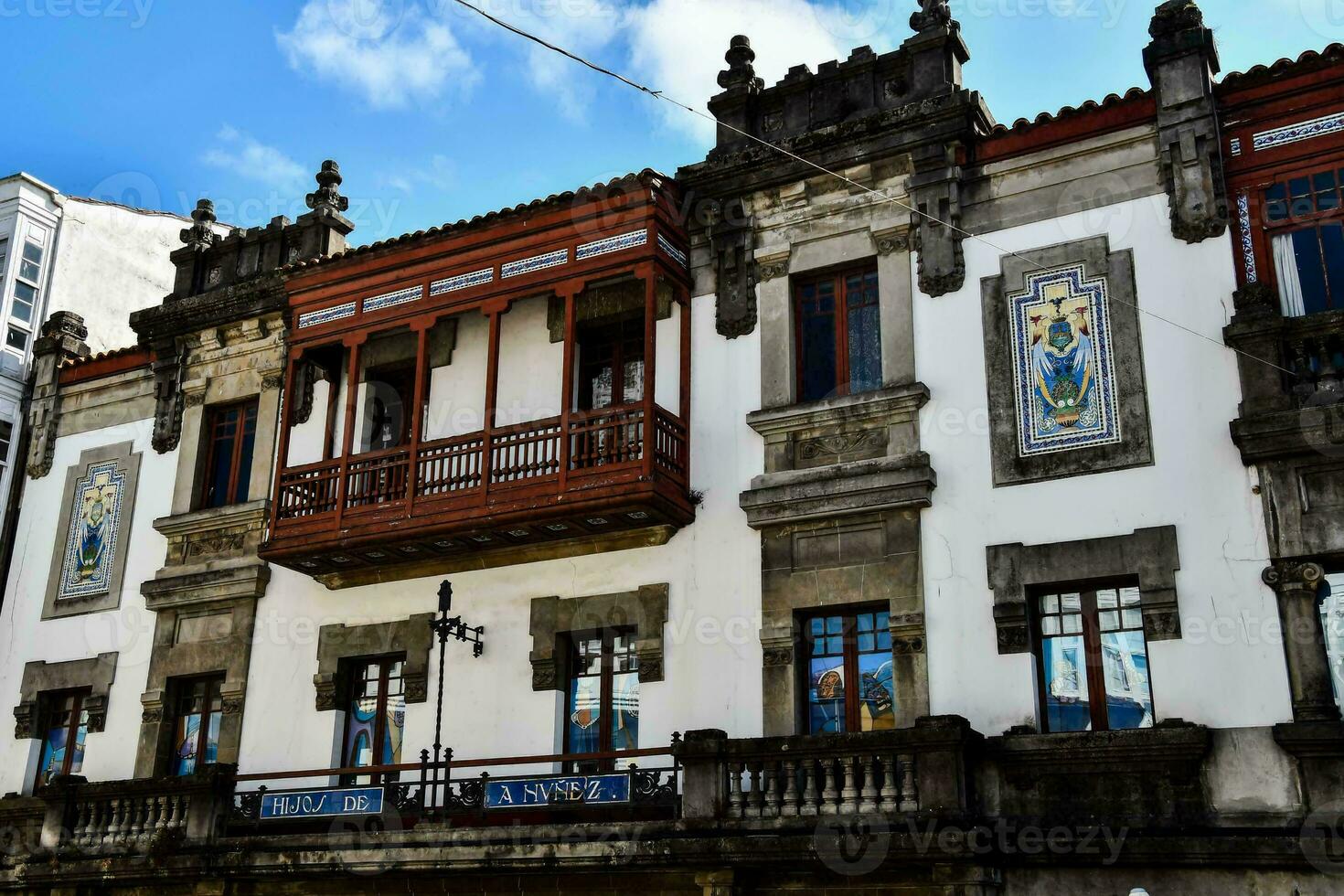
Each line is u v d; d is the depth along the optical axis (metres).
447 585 17.38
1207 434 14.60
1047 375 15.66
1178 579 14.30
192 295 22.02
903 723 15.11
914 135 16.98
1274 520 14.00
